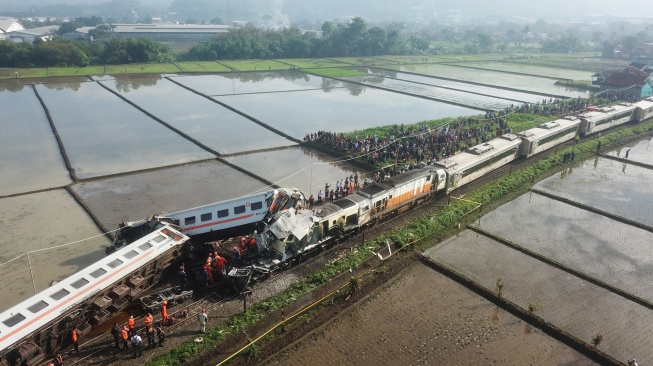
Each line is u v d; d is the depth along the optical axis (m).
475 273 30.36
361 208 34.41
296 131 65.00
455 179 43.00
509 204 41.62
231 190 43.53
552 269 31.05
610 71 97.56
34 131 62.09
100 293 23.86
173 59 138.62
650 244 34.66
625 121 69.56
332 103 85.12
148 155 53.59
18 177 45.91
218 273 28.23
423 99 90.44
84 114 72.00
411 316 26.05
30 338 20.91
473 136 59.03
